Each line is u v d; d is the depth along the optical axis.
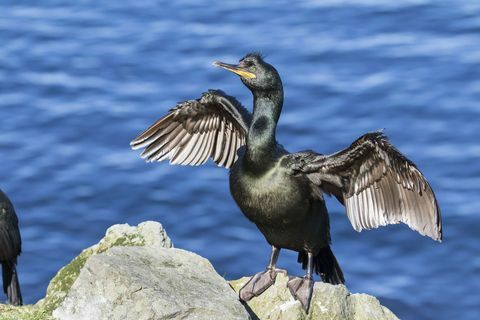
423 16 27.72
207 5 29.23
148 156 10.24
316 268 10.11
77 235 19.81
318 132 22.48
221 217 20.16
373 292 18.19
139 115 23.69
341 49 26.20
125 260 9.40
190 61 26.09
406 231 19.56
